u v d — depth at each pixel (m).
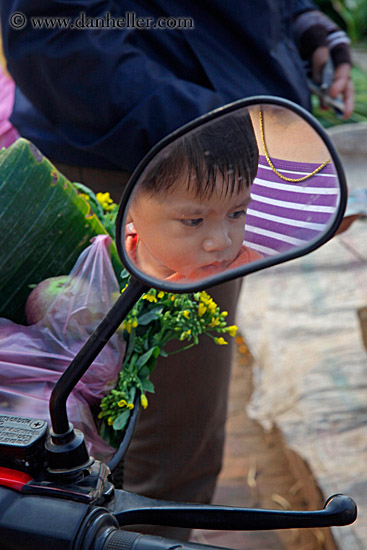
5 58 1.47
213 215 0.59
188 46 1.44
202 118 0.57
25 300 0.94
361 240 3.24
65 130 1.46
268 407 2.46
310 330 2.69
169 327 0.93
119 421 0.85
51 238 0.94
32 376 0.83
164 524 0.67
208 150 0.58
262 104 0.58
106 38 1.35
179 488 1.60
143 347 0.93
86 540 0.59
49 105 1.46
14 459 0.65
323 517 0.65
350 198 1.50
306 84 1.69
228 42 1.48
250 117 0.58
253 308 2.94
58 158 1.55
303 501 2.15
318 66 2.01
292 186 0.60
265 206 0.60
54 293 0.90
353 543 1.76
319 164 0.60
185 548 0.57
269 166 0.59
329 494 1.92
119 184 1.51
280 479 2.27
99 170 1.51
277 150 0.59
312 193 0.61
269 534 2.04
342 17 5.79
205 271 0.61
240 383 2.81
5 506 0.63
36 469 0.66
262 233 0.62
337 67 2.03
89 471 0.65
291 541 2.01
